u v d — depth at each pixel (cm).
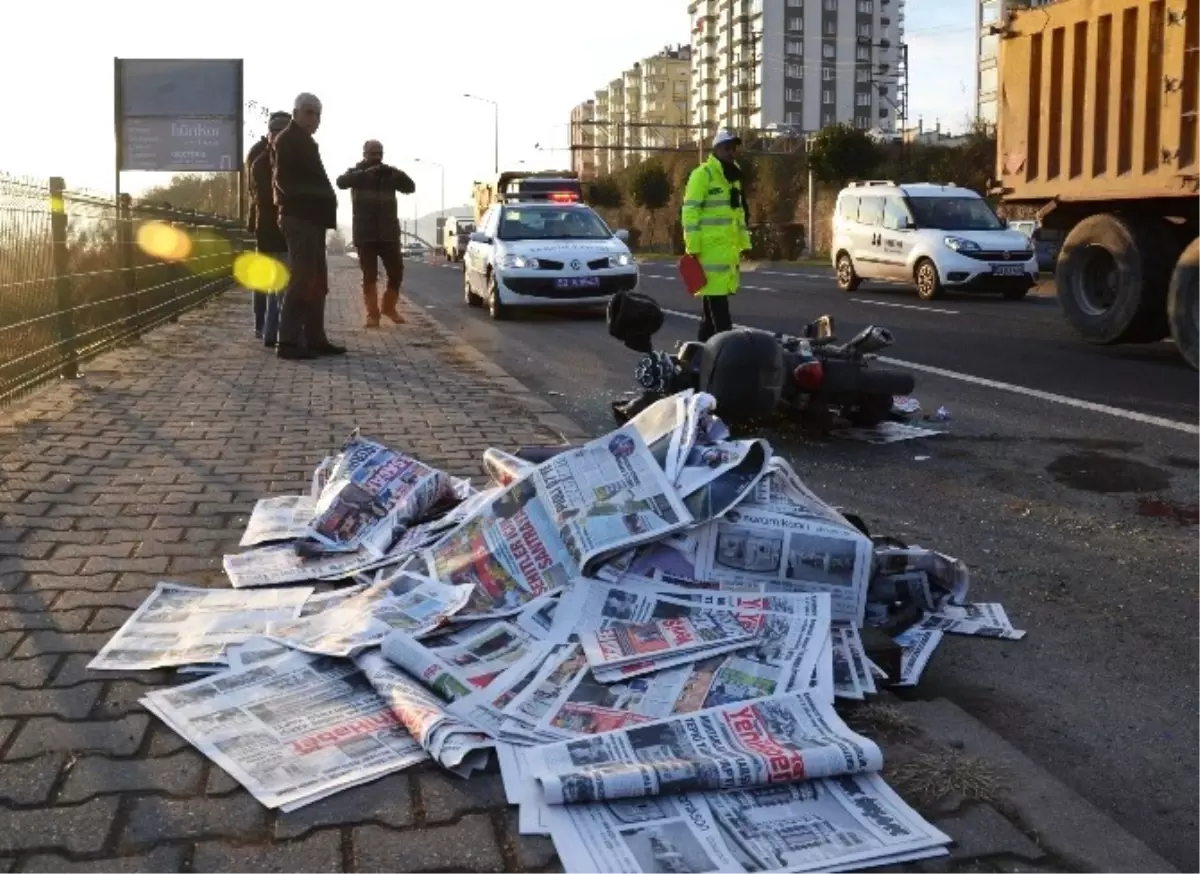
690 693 312
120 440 664
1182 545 504
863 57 13550
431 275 3241
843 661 339
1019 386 943
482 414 770
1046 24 1177
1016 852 251
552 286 1627
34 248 837
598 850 246
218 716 305
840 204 2197
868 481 627
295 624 363
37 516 499
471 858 246
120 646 354
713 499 381
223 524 493
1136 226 1108
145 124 2372
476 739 289
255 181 1141
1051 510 564
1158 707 347
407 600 371
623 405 791
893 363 1090
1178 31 1004
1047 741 326
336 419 743
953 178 4781
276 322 1155
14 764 282
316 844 250
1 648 352
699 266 984
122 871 240
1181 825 284
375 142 1423
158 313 1359
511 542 391
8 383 777
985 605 421
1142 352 1166
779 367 717
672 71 16550
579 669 326
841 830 255
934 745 298
